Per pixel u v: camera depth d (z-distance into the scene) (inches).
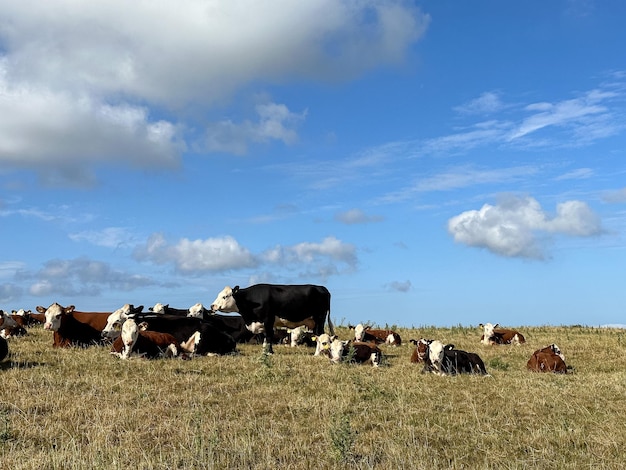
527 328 1165.1
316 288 896.3
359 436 367.6
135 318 706.8
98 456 319.6
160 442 351.6
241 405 434.3
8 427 364.2
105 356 627.5
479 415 422.9
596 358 764.6
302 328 880.9
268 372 544.4
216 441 339.9
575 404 459.2
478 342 929.5
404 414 418.6
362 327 898.7
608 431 386.9
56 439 354.6
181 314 943.7
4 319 791.1
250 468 315.9
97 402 430.6
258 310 872.9
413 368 648.4
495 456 339.6
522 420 416.2
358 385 513.7
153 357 637.3
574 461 331.0
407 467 317.4
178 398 446.6
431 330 1101.1
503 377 590.6
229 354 700.7
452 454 343.6
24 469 304.3
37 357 614.5
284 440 358.3
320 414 414.3
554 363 649.0
